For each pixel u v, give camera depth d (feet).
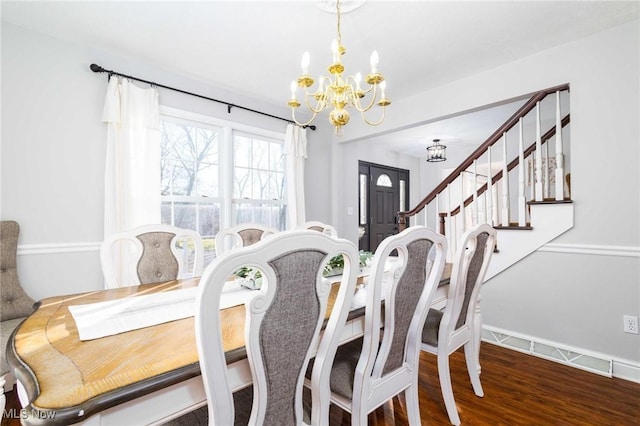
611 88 6.84
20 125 6.94
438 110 10.01
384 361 4.13
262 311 2.59
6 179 6.78
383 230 18.20
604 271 6.93
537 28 6.91
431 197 10.70
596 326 7.03
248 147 11.30
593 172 7.06
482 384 6.46
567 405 5.70
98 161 7.94
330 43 7.55
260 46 7.74
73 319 3.74
